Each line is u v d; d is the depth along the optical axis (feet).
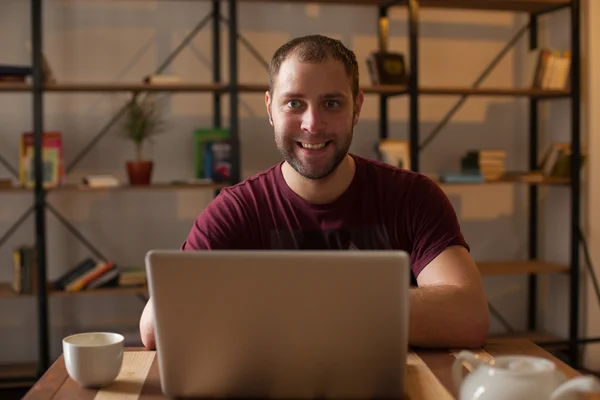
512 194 13.97
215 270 3.71
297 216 6.21
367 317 3.74
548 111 13.73
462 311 5.04
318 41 5.56
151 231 12.75
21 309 12.50
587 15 12.84
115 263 12.24
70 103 12.32
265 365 3.85
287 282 3.70
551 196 13.73
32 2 10.97
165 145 12.65
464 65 13.60
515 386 3.30
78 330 12.55
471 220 13.85
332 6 13.01
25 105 12.22
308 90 5.49
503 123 13.82
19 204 12.34
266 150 12.96
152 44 12.52
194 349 3.86
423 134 13.52
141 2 12.46
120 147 12.49
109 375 4.24
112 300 12.65
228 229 6.20
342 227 6.18
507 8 13.03
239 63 12.73
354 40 13.14
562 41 13.21
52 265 12.47
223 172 11.80
